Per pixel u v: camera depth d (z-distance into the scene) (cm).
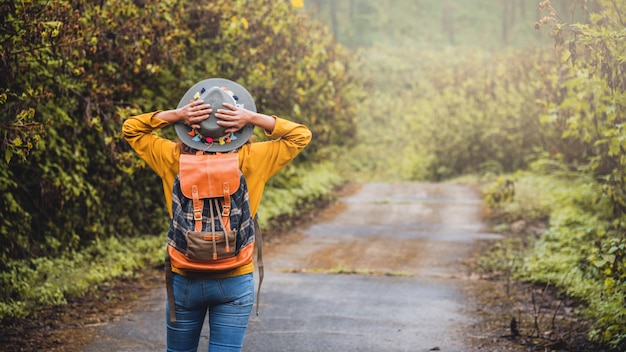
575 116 1016
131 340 668
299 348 654
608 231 1013
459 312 801
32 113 634
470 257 1154
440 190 2139
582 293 818
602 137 1008
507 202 1655
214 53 1275
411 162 2950
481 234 1375
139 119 394
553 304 832
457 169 2783
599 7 764
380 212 1686
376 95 4178
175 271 387
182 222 379
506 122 2534
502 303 845
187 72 1198
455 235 1369
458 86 3045
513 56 2784
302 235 1370
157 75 1074
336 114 2117
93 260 982
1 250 842
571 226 1217
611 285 638
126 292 868
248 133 397
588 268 881
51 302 789
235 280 387
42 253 941
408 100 3778
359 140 3419
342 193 2064
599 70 673
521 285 943
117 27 943
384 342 677
